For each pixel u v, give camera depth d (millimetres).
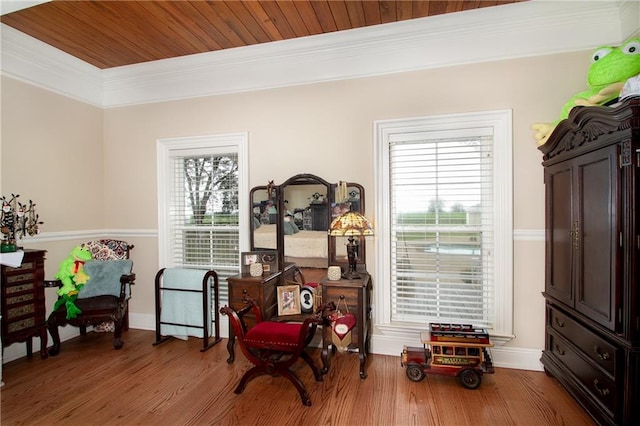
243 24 2570
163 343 3084
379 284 2783
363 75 2801
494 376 2398
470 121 2586
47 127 3004
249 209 3094
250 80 3090
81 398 2160
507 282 2518
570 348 2014
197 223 3367
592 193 1780
